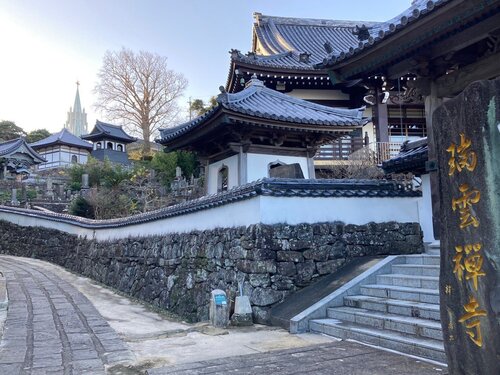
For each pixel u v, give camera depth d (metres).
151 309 10.44
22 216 21.59
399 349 4.96
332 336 5.91
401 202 8.66
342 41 28.42
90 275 15.73
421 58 7.62
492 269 2.90
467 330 3.08
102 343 5.92
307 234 7.63
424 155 10.07
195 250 9.54
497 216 2.88
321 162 20.47
